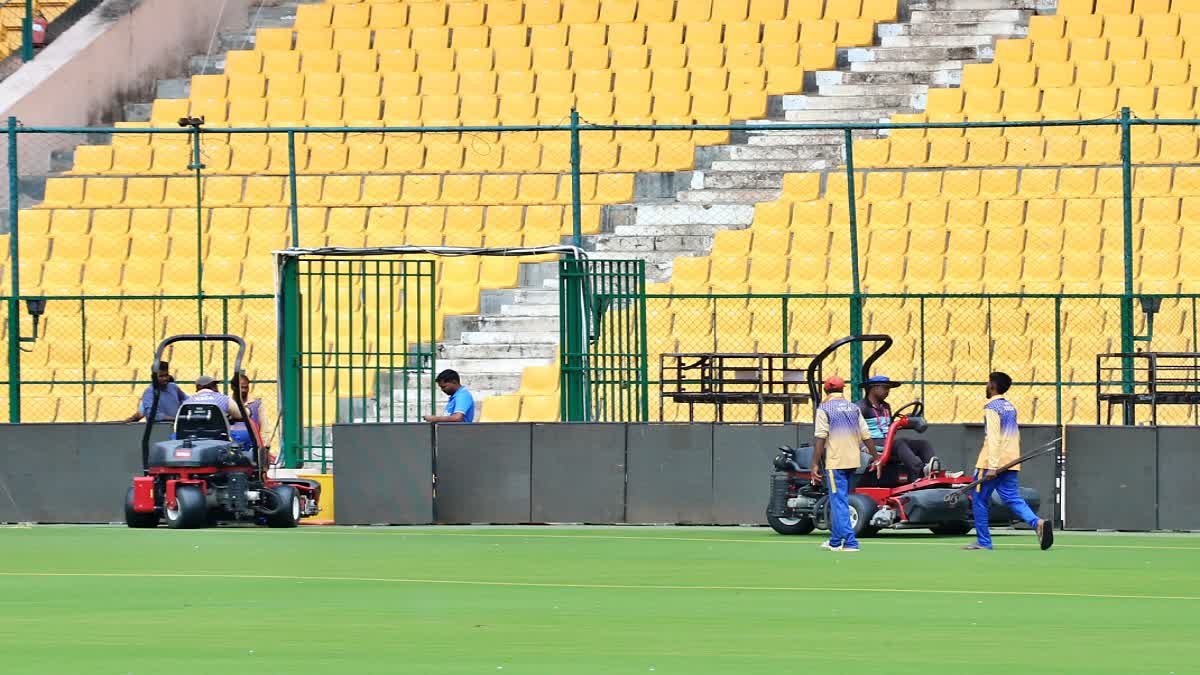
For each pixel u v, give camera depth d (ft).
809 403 311.47
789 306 343.46
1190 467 247.29
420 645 133.39
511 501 259.80
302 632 140.97
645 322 280.31
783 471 238.68
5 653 129.39
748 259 355.36
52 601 163.32
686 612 154.30
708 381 276.21
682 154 396.37
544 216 380.17
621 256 370.12
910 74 408.46
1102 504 249.34
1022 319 328.29
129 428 263.70
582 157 400.67
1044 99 391.86
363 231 383.65
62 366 360.07
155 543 223.92
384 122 426.51
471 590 172.45
